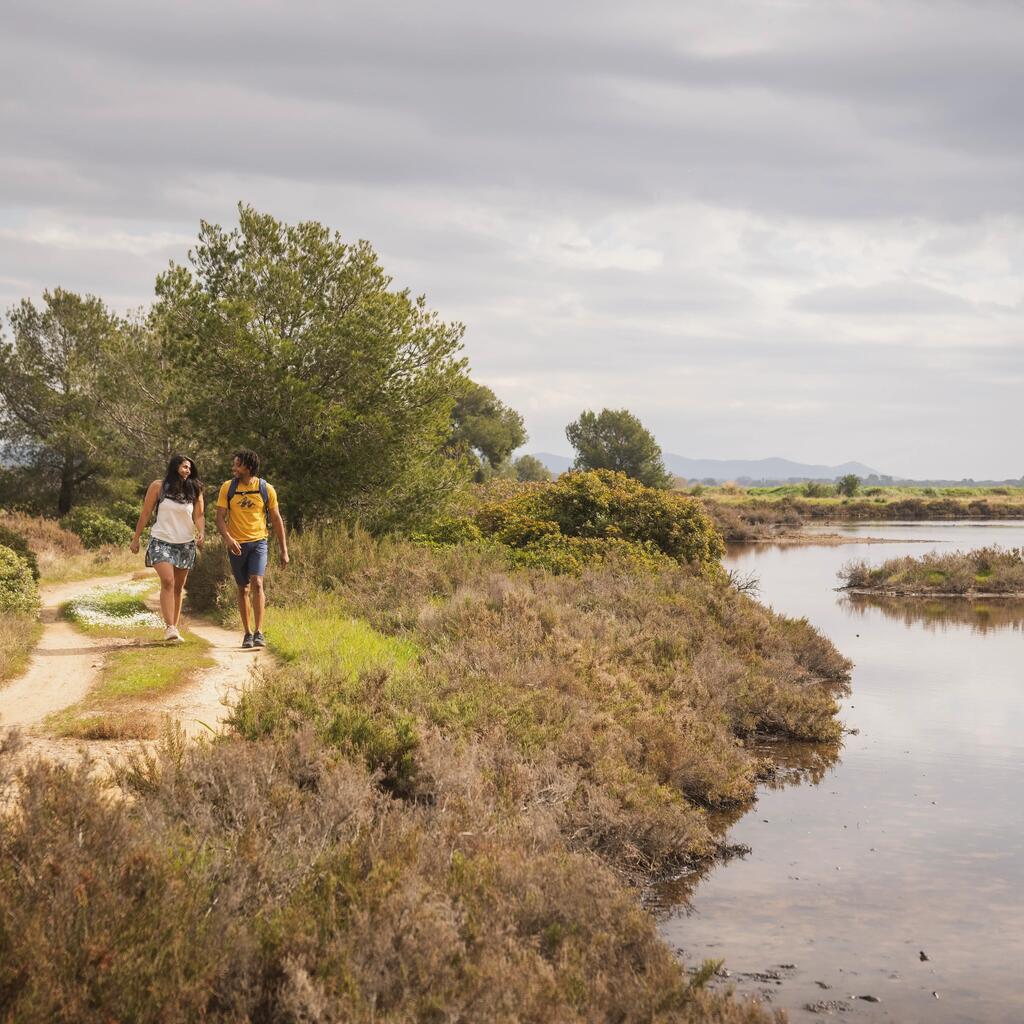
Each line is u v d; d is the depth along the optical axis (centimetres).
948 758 1148
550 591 1573
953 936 644
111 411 3334
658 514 2203
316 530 1792
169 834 487
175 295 1995
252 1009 397
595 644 1248
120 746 671
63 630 1134
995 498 11944
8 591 1209
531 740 820
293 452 1958
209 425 1978
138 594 1578
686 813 829
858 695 1543
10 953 359
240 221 2067
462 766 696
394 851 509
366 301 2034
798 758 1152
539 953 495
